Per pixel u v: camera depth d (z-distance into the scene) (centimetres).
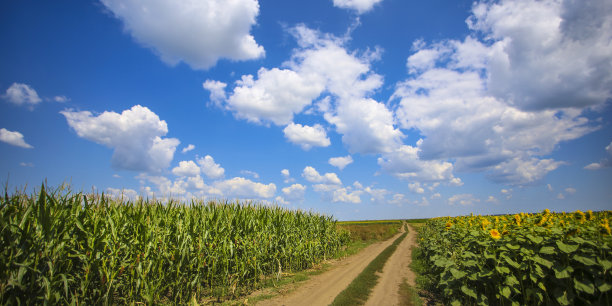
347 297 834
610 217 715
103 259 659
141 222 788
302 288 985
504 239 654
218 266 977
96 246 646
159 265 770
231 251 961
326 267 1429
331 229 1997
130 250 739
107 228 703
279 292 934
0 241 527
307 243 1488
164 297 835
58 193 643
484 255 652
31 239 552
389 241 2848
